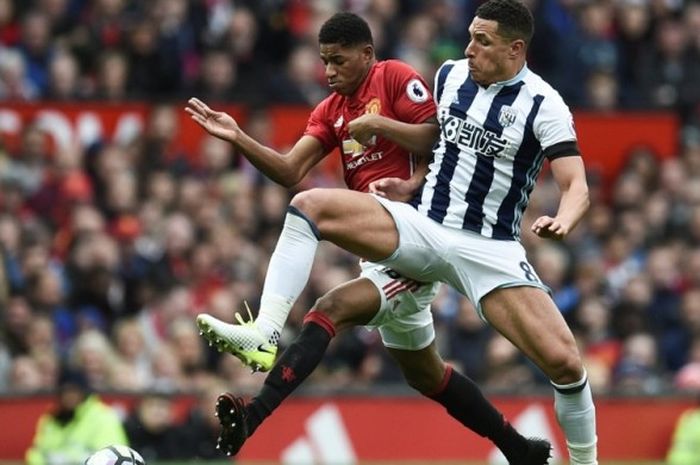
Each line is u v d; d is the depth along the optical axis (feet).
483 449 126.41
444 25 168.25
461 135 70.33
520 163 70.13
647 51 176.65
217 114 69.10
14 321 126.72
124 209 142.82
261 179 149.48
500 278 69.72
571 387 69.72
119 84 154.40
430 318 73.82
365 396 125.90
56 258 138.00
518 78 70.13
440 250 69.62
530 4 171.63
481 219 70.13
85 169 147.13
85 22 158.81
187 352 126.72
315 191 67.77
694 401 130.11
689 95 175.32
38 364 124.36
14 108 148.05
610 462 128.77
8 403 119.65
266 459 123.54
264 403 66.59
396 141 69.87
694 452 126.93
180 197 144.46
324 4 164.35
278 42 162.50
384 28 163.02
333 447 124.77
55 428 113.19
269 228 145.07
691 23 179.83
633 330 143.33
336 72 70.85
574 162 69.00
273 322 66.03
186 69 158.92
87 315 132.87
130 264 137.49
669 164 163.53
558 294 144.25
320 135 72.38
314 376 131.03
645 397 129.80
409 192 70.49
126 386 123.34
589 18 174.50
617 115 167.12
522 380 130.82
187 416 120.26
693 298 147.23
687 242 158.81
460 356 132.57
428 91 71.51
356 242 67.92
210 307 132.46
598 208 159.22
